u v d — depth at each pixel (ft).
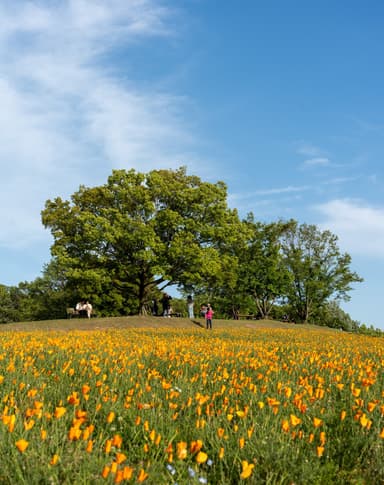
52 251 137.69
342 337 84.38
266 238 190.49
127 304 163.43
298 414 20.15
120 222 133.39
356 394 20.08
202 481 13.01
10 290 265.34
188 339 59.52
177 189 142.31
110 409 19.89
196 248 135.33
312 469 14.88
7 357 29.99
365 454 16.62
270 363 31.24
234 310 198.08
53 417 18.01
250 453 15.76
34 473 12.97
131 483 13.15
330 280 202.18
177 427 18.22
